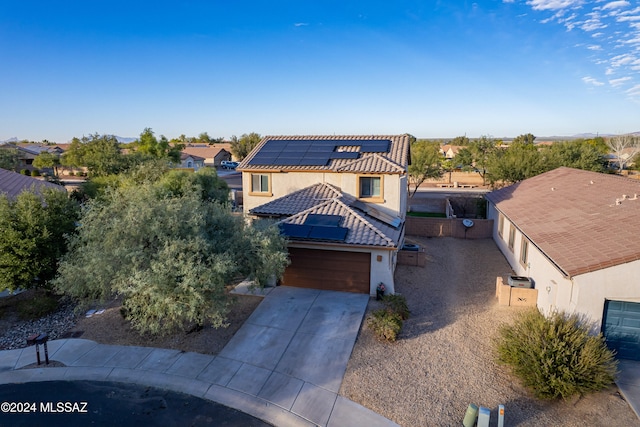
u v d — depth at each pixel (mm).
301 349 13039
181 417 10047
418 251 22375
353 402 10562
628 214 15203
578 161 37812
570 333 11492
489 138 82250
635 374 11719
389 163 21938
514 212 21688
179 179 33500
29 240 15430
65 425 9711
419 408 10344
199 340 13633
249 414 10172
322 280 17859
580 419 10016
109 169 45531
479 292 18172
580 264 12305
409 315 15547
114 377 11680
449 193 51688
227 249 13570
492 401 10648
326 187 22312
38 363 12359
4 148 66312
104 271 12016
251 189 24469
